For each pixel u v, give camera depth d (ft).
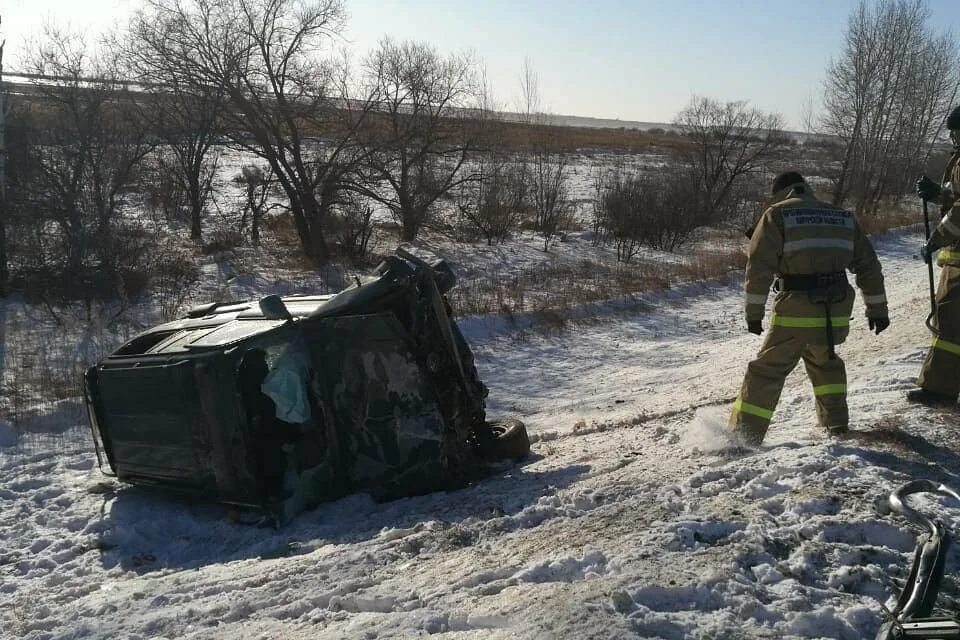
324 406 20.51
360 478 20.94
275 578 15.10
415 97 77.56
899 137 126.31
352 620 12.11
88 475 25.66
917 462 15.69
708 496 15.07
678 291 63.77
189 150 75.10
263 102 70.03
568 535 14.25
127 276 54.08
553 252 82.02
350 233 73.97
